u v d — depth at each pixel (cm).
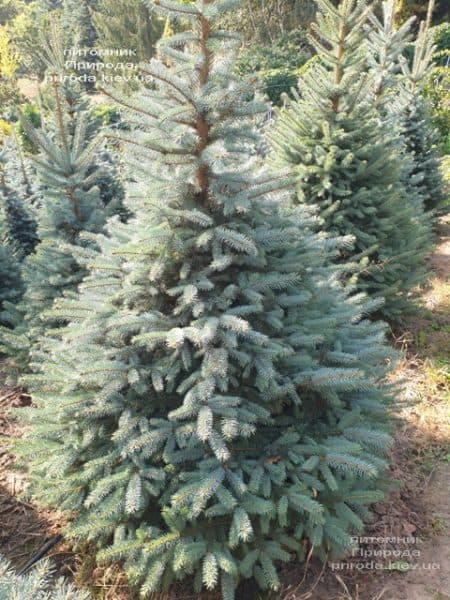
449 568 304
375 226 539
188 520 269
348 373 267
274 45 2267
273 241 281
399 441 409
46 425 290
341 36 527
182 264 283
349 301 357
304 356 283
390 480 316
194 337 250
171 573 266
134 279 279
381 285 528
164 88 258
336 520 267
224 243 280
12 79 2459
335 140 522
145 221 294
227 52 272
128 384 284
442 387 476
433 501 353
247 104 268
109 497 260
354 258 511
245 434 247
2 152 737
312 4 2562
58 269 438
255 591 287
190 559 243
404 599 285
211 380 254
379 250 534
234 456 271
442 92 1413
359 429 283
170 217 273
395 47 733
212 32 252
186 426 257
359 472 265
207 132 271
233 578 255
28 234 623
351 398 314
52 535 326
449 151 1334
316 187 528
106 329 285
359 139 534
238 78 273
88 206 462
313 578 298
